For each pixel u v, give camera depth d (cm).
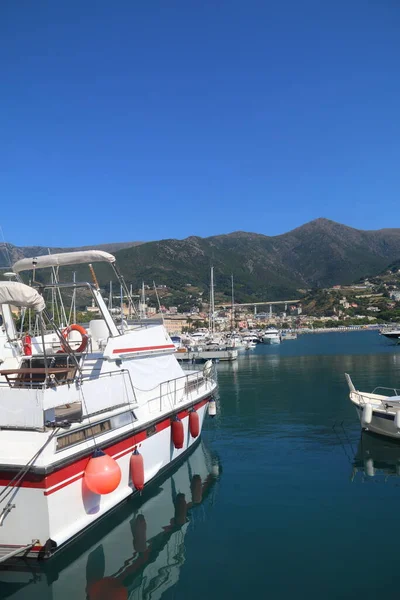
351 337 12250
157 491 1280
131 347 1257
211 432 2003
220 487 1309
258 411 2467
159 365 1406
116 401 1107
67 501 875
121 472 1044
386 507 1154
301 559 909
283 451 1673
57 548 859
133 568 884
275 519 1095
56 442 869
